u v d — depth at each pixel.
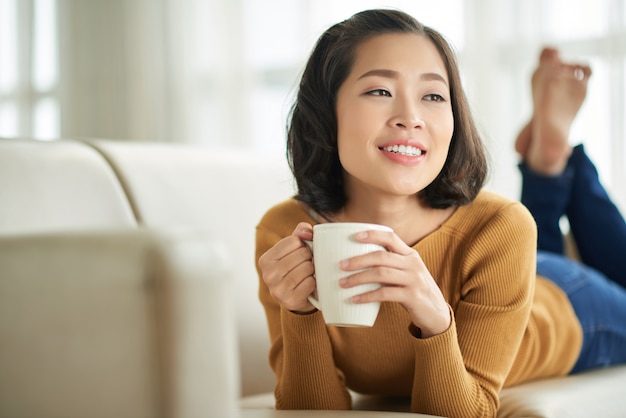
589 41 2.45
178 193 1.53
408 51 1.06
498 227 1.14
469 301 1.14
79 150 1.39
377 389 1.27
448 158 1.16
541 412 1.09
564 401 1.17
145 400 0.66
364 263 0.89
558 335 1.47
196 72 3.43
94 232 0.72
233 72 3.29
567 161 1.97
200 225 1.54
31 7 3.98
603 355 1.58
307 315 1.07
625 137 2.37
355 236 0.89
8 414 0.77
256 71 3.26
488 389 1.08
